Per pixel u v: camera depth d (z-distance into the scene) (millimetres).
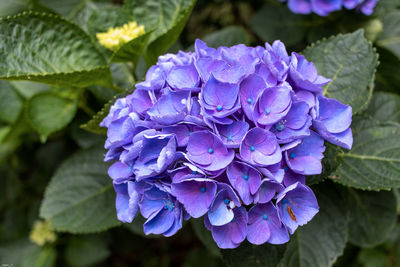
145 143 390
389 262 634
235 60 416
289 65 409
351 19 627
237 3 784
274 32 685
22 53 485
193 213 389
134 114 401
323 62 487
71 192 532
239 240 395
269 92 396
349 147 406
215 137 384
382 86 635
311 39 647
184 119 389
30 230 719
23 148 711
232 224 402
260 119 395
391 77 614
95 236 691
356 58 479
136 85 419
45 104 537
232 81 400
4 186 721
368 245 547
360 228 546
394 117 552
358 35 482
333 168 414
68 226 520
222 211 390
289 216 396
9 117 598
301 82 407
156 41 501
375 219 541
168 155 379
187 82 411
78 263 680
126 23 537
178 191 389
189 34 798
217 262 689
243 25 783
